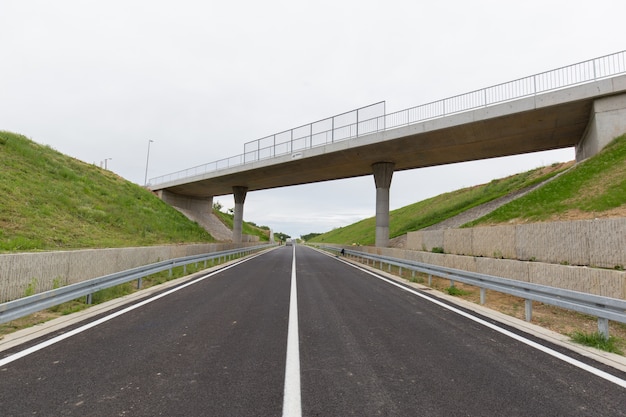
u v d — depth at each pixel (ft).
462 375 12.81
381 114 82.17
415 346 16.38
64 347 15.66
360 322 21.12
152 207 111.04
